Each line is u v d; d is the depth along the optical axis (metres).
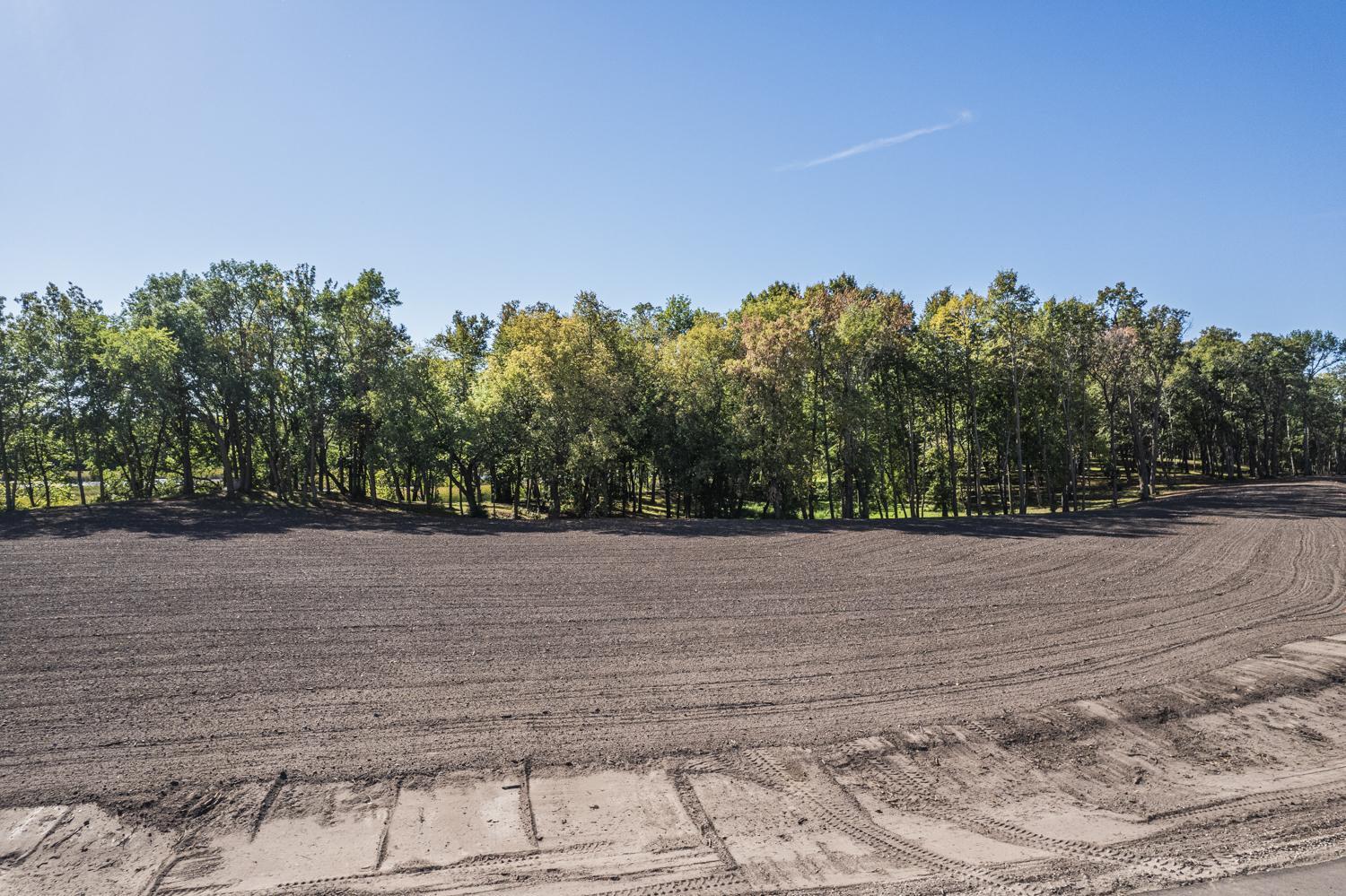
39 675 9.98
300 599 14.88
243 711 8.79
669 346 43.09
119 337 33.03
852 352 36.69
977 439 42.25
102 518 29.33
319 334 37.19
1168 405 61.19
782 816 6.70
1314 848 6.32
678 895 5.56
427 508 38.72
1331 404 74.19
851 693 9.62
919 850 6.22
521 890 5.59
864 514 40.84
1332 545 22.62
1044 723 8.74
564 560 20.45
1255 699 9.62
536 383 37.81
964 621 13.49
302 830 6.33
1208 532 26.14
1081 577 17.89
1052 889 5.71
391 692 9.48
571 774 7.38
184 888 5.57
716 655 11.27
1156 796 7.23
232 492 36.16
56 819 6.42
